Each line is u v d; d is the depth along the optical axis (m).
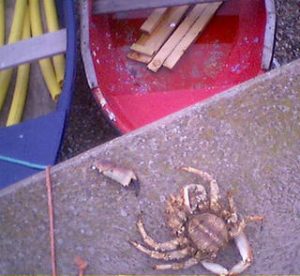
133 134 2.24
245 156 2.23
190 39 2.72
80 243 2.18
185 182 2.21
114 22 2.75
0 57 2.46
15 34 2.59
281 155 2.24
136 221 2.19
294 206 2.21
